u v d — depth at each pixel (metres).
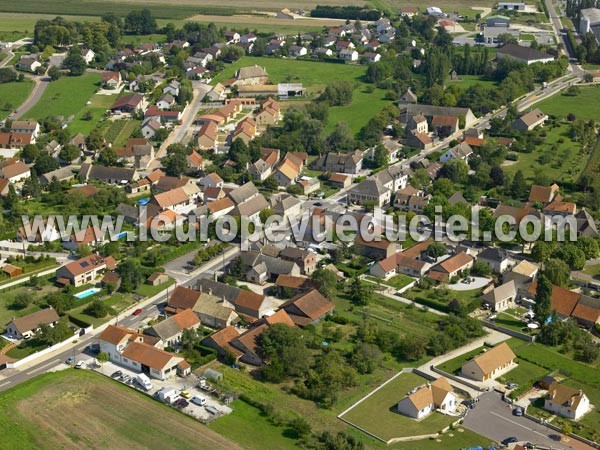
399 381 194.12
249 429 172.62
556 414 181.38
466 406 184.00
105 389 186.62
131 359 195.50
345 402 184.50
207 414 177.62
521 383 193.25
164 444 166.12
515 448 164.38
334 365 193.88
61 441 166.38
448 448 167.38
